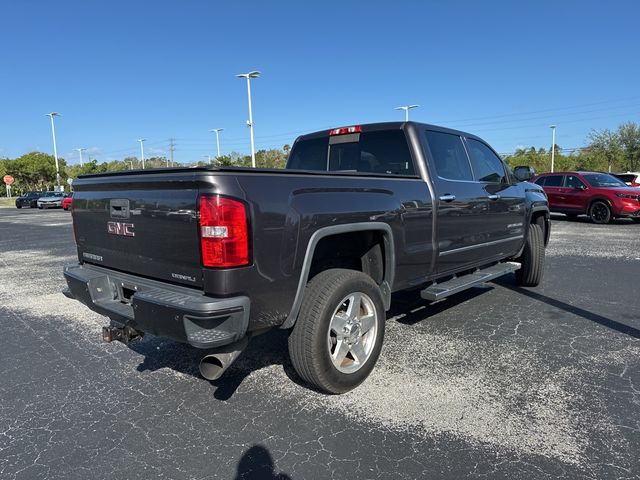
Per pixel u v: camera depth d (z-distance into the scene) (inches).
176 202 116.0
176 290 120.6
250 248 112.2
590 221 658.8
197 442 116.6
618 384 141.5
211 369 116.6
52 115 2249.0
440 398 134.9
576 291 251.8
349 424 122.8
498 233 216.5
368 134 193.2
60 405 136.9
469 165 204.2
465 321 202.1
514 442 113.0
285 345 180.4
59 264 383.9
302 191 124.5
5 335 198.4
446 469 103.8
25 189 2807.6
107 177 138.4
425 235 168.7
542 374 149.0
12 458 111.7
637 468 102.9
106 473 105.4
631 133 1660.9
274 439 117.0
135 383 150.3
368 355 143.6
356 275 138.2
